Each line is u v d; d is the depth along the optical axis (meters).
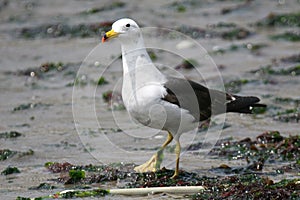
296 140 12.62
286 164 11.78
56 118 15.45
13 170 11.77
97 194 10.31
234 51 21.48
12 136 14.05
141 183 10.94
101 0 29.66
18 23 26.06
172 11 26.92
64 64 20.48
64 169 11.77
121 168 11.69
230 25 24.34
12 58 21.58
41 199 10.14
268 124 14.50
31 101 17.05
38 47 22.88
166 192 10.33
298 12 25.34
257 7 26.81
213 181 10.78
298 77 18.44
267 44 22.14
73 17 26.50
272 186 10.05
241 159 12.20
